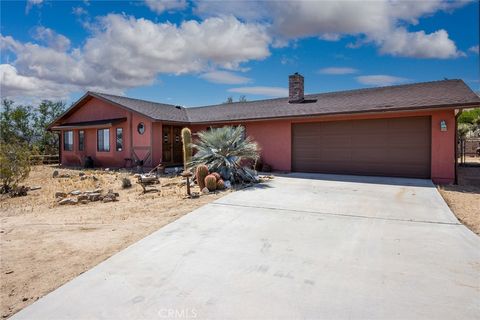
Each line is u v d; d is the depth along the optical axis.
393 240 4.61
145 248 4.41
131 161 15.72
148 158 15.05
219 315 2.74
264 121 14.02
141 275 3.56
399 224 5.42
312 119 12.72
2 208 7.43
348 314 2.72
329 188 9.05
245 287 3.24
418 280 3.34
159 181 10.90
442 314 2.70
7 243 4.80
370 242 4.54
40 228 5.60
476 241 4.53
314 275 3.49
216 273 3.58
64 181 11.91
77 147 18.67
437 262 3.80
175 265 3.82
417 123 10.60
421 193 8.11
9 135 24.39
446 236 4.75
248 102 18.09
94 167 17.44
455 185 9.59
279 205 6.93
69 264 3.96
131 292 3.18
